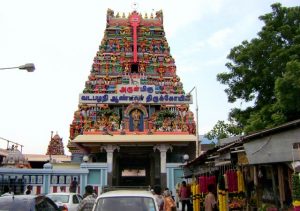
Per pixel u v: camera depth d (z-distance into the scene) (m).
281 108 16.84
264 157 9.45
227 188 13.54
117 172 40.22
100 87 40.22
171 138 35.50
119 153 39.12
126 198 8.45
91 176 31.44
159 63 41.81
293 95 15.88
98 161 37.97
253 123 17.83
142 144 36.03
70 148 40.78
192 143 37.19
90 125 37.94
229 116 22.25
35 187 27.62
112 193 8.73
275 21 20.88
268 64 20.31
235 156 12.64
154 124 38.06
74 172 28.86
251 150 9.89
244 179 13.15
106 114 38.47
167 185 33.56
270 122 17.78
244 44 21.50
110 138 35.19
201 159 16.83
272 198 11.62
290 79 15.76
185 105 39.03
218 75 21.80
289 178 10.52
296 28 20.42
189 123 38.09
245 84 21.12
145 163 42.47
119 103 38.25
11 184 27.03
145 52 42.34
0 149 43.25
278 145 9.12
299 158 8.63
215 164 14.89
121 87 38.41
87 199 11.23
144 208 8.28
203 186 17.58
